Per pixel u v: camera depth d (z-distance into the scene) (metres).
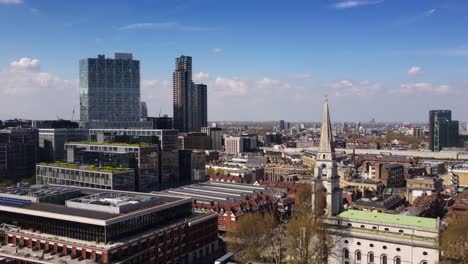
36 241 136.75
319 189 153.88
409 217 146.88
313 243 145.88
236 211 199.00
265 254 158.62
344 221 146.38
